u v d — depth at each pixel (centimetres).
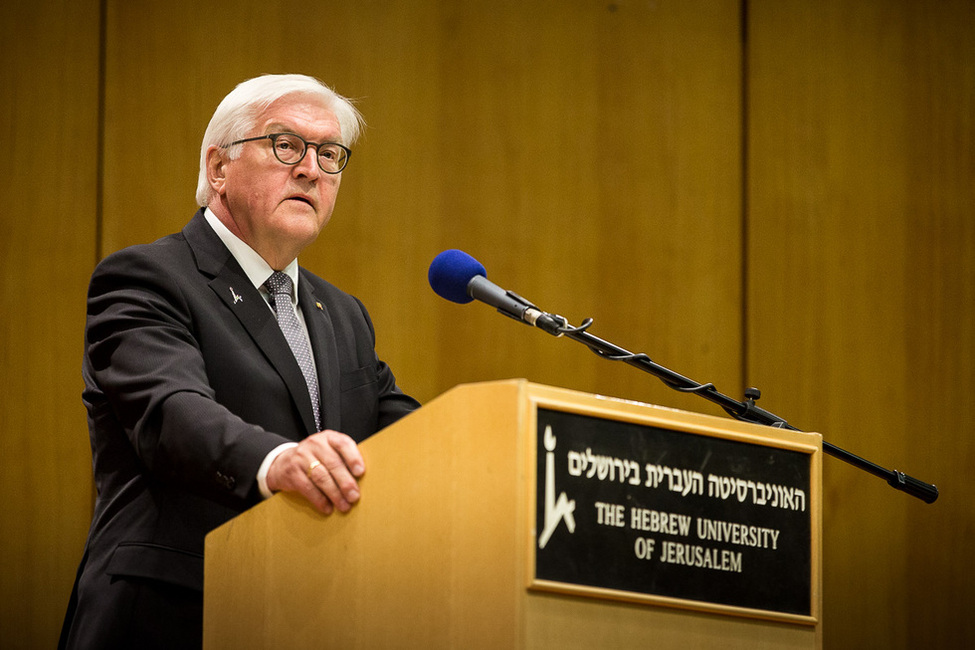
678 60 1041
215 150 558
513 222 998
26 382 857
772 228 1029
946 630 990
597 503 344
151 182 905
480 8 1016
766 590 385
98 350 473
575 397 344
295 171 543
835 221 1035
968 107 1058
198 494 419
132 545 461
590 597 335
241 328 513
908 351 1027
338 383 546
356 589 356
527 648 319
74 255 880
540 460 332
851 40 1055
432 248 980
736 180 1038
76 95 895
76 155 890
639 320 1007
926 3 1064
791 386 1011
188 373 452
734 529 380
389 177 977
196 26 934
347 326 581
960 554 1002
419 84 995
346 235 960
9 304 860
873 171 1045
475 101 1005
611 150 1023
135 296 488
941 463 1016
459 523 336
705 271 1023
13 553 838
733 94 1045
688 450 372
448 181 991
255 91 551
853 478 997
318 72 967
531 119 1012
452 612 331
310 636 363
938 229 1044
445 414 346
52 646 836
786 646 388
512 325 987
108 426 488
